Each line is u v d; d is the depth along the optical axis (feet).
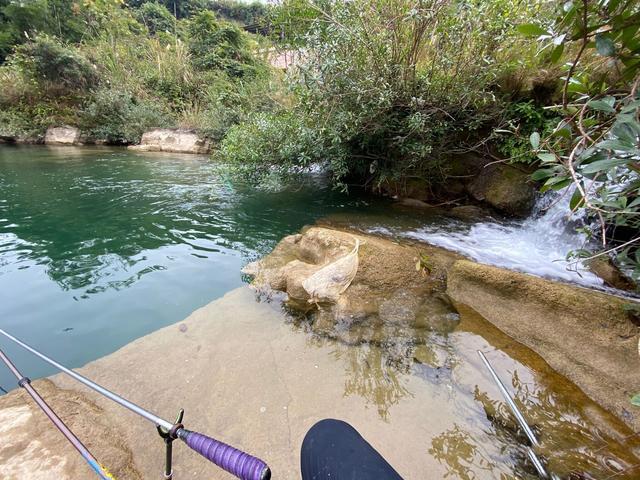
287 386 5.29
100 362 5.62
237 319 7.01
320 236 9.54
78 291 7.81
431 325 6.87
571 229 9.49
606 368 5.31
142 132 34.24
